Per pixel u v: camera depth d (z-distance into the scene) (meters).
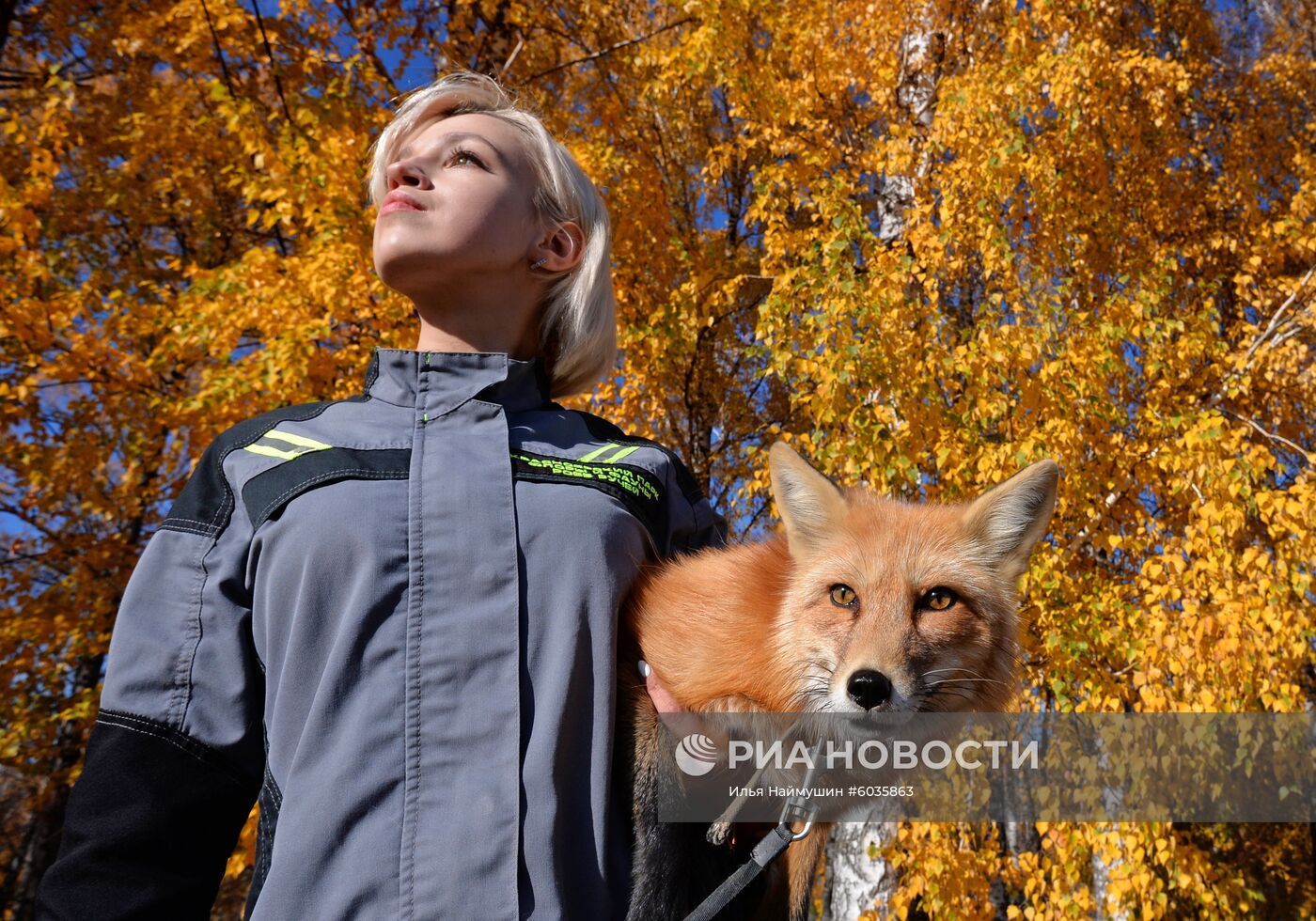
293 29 7.84
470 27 8.18
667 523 1.65
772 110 8.00
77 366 6.25
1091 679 5.48
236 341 6.14
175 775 1.16
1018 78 6.93
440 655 1.15
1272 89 10.59
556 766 1.14
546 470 1.35
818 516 1.98
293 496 1.23
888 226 8.77
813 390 7.30
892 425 5.90
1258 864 12.67
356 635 1.14
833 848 7.95
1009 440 6.27
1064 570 5.97
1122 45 9.27
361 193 6.06
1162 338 6.28
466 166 1.64
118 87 9.15
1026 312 6.51
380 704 1.12
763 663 1.70
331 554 1.18
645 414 7.84
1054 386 5.90
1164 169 8.90
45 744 7.83
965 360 5.99
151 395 7.02
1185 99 9.45
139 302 7.08
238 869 5.07
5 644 7.16
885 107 8.61
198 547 1.25
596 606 1.26
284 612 1.18
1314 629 5.21
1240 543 6.51
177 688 1.19
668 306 7.29
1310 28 11.97
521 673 1.18
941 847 5.46
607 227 1.88
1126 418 6.20
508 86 7.40
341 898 1.03
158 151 8.30
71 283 7.89
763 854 1.29
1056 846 5.54
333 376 6.12
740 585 1.78
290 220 6.25
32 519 7.97
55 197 8.51
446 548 1.21
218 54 6.80
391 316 5.83
